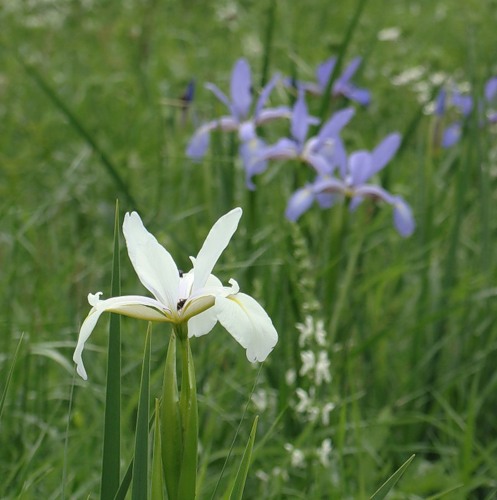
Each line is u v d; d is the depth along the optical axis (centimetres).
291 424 510
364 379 597
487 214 641
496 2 1398
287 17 1268
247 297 283
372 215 679
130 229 290
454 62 1166
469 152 629
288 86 720
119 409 304
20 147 972
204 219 725
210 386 532
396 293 670
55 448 497
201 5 1528
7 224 716
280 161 682
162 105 880
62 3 1455
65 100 1094
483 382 601
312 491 462
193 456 286
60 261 728
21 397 534
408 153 923
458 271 698
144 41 1175
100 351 550
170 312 285
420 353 604
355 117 961
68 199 796
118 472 304
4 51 1280
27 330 556
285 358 526
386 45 1262
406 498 477
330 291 565
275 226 627
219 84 1052
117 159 848
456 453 512
